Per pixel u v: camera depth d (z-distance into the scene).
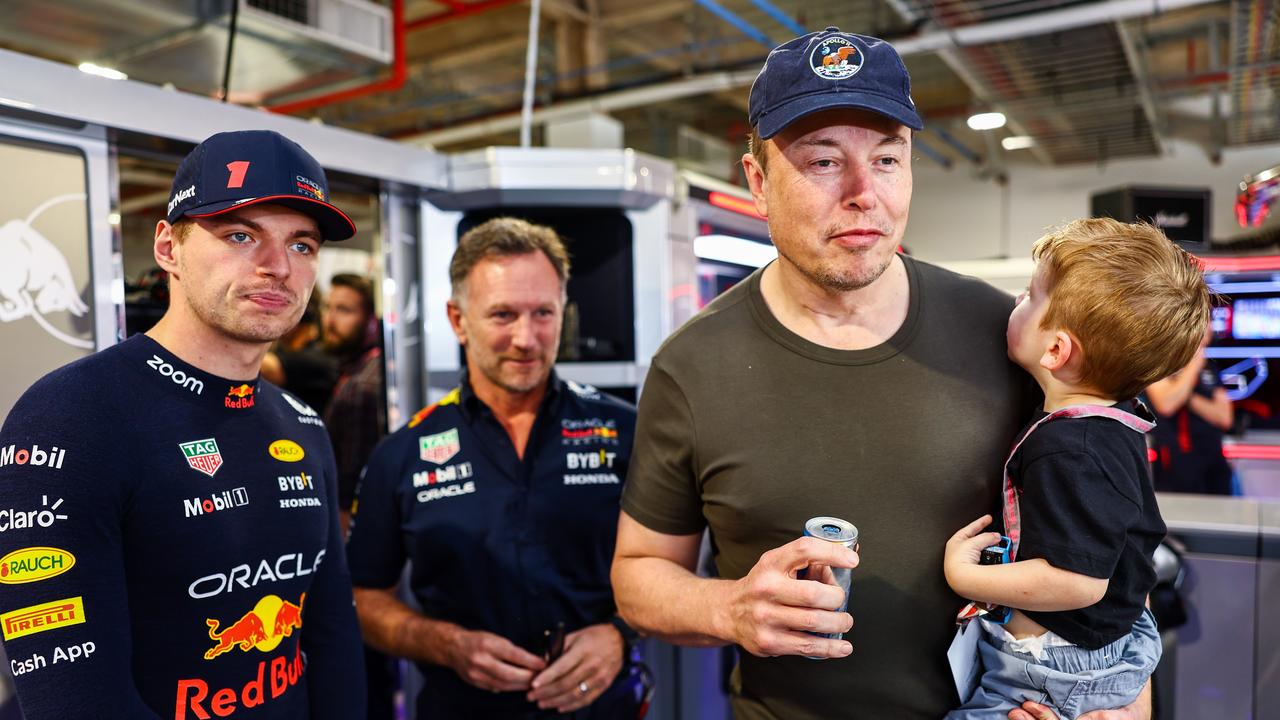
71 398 1.06
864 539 1.10
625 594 1.24
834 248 1.04
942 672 1.12
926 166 10.16
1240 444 5.93
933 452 1.10
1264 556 2.14
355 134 1.81
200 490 1.14
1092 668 1.11
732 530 1.15
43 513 0.99
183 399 1.16
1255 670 2.16
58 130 1.42
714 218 2.50
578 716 1.71
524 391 1.71
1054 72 6.12
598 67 6.00
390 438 1.82
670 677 2.30
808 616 0.96
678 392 1.19
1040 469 1.07
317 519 1.31
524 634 1.70
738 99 7.69
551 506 1.74
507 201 2.04
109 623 1.02
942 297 1.21
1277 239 6.41
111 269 1.51
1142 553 1.11
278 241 1.17
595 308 2.20
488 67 6.78
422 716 1.78
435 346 2.15
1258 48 5.66
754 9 5.48
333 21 2.73
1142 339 1.05
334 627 1.40
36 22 2.44
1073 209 9.45
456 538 1.70
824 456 1.11
